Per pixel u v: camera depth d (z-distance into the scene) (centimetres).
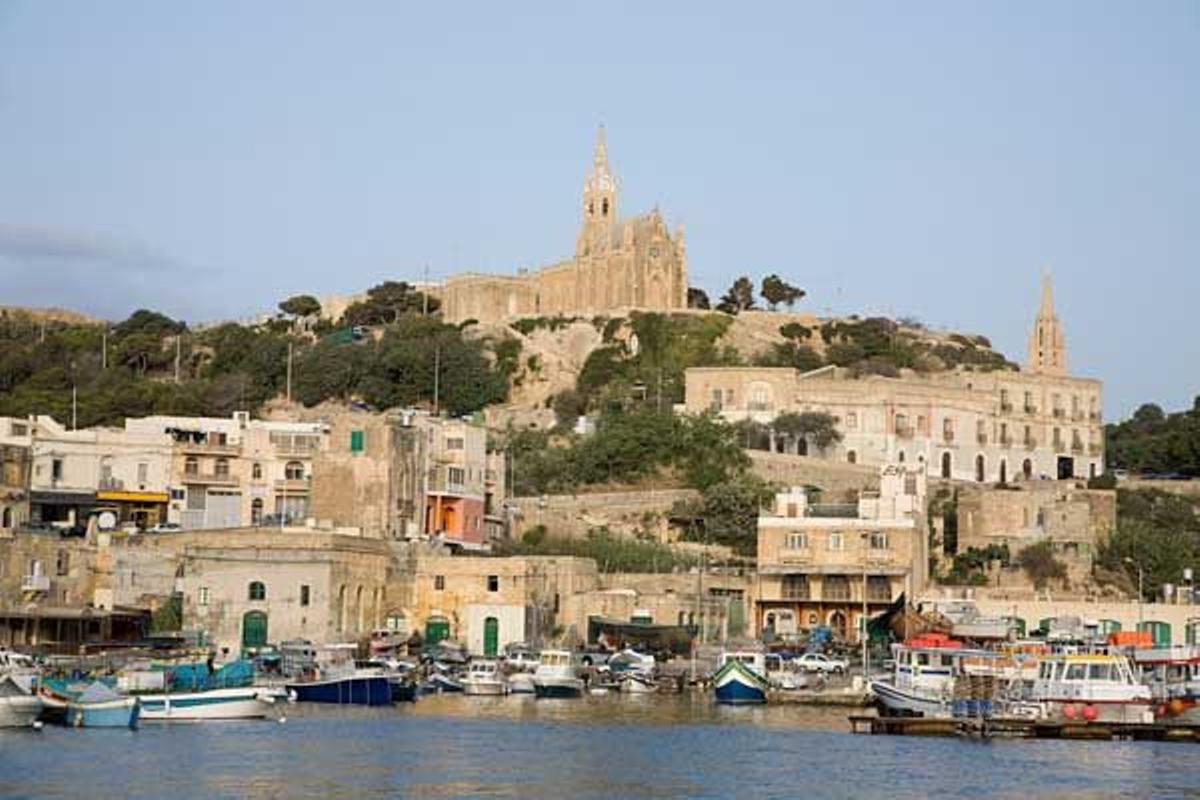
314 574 18325
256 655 17450
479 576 19738
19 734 13000
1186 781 12106
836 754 13238
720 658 18925
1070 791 11631
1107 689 15100
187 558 18375
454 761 12350
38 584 17512
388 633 19025
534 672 17862
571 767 12225
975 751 13550
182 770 11531
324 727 14100
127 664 15250
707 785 11619
